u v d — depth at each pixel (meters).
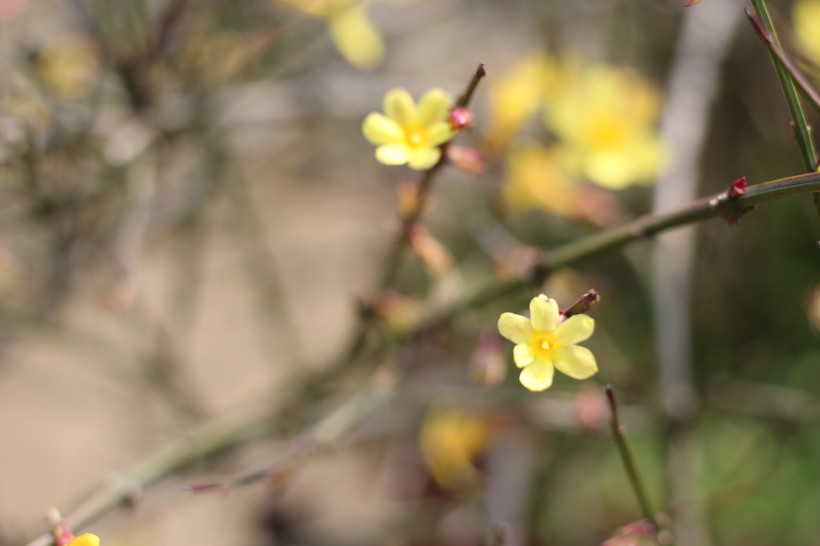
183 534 1.08
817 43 0.70
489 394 0.79
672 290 0.80
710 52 0.91
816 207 0.57
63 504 1.06
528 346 0.56
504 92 0.74
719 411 0.91
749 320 1.01
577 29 1.13
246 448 0.87
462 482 0.85
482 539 0.74
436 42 1.15
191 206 0.94
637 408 0.81
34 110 0.73
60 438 1.14
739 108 1.02
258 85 0.86
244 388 1.18
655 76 1.07
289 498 1.06
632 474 0.62
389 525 0.94
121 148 0.75
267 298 1.04
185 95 0.82
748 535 0.93
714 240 0.99
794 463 0.91
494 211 0.84
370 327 0.70
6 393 1.14
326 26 0.92
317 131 1.06
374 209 1.23
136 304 1.04
